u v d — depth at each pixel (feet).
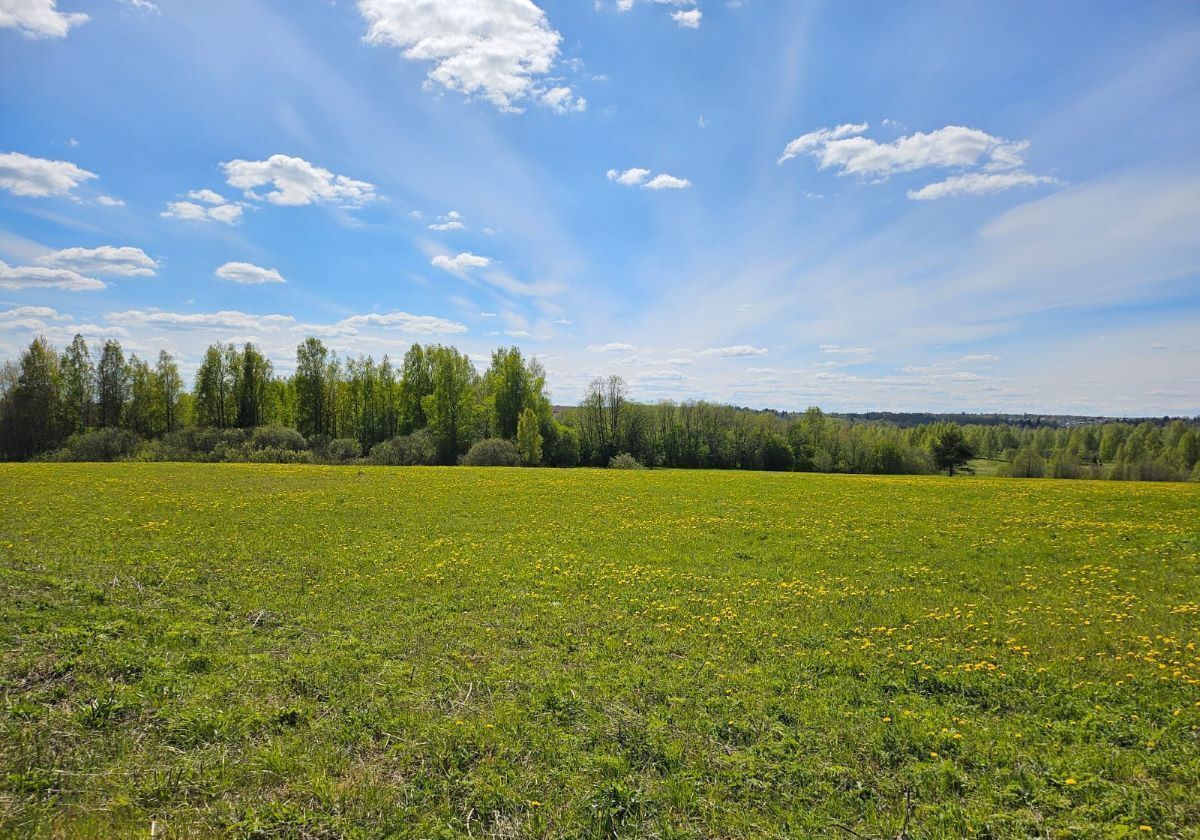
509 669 36.27
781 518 99.09
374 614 46.88
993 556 68.49
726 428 376.27
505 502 116.78
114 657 33.76
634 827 21.85
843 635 43.39
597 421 364.58
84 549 64.13
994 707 31.09
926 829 21.53
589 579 59.41
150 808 22.35
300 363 328.70
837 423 397.80
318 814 22.04
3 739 25.27
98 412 299.58
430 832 21.47
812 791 24.02
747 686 33.96
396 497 120.88
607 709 30.99
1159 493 132.67
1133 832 20.63
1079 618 45.73
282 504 107.04
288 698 31.27
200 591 51.19
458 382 321.73
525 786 24.17
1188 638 40.52
